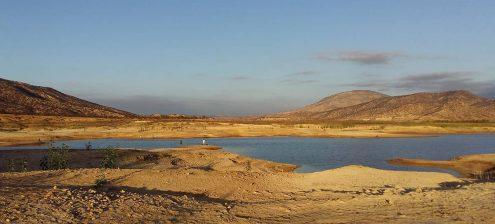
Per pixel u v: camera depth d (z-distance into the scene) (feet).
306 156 134.41
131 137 210.79
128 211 34.55
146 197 39.83
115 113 499.10
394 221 34.47
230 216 36.22
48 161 76.43
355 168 67.21
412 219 35.06
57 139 195.42
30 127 239.30
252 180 54.03
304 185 54.60
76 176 50.57
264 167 94.68
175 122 284.61
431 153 150.20
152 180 50.70
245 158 103.50
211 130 244.63
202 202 41.22
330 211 39.09
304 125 307.99
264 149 157.58
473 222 33.55
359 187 55.36
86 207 34.32
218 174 55.52
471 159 115.75
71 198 36.60
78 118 301.02
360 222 34.40
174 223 32.73
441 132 289.94
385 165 112.57
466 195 46.83
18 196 35.65
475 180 67.31
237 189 49.73
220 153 106.11
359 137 235.61
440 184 61.11
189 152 106.73
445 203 42.11
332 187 54.60
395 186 57.00
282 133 246.27
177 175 53.36
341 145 179.52
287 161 120.88
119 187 47.03
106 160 78.28
